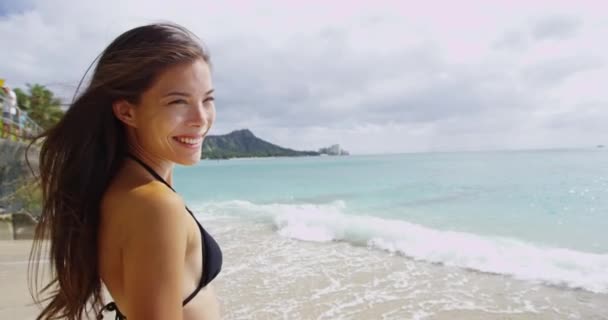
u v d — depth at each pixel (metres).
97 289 1.13
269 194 24.03
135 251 0.86
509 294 6.27
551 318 5.38
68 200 1.03
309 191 25.05
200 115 1.05
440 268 7.72
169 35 1.03
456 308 5.77
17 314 4.79
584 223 11.79
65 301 1.15
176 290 0.87
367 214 14.79
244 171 52.69
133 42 1.02
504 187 21.92
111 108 1.03
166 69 0.99
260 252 9.30
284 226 12.25
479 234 10.57
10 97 14.44
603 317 5.38
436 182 26.69
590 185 21.03
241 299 6.23
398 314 5.60
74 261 1.04
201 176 43.00
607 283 6.58
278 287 6.79
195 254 1.07
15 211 9.91
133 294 0.84
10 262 7.18
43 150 1.12
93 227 1.02
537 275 7.09
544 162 46.41
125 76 0.98
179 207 0.93
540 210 14.37
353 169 47.66
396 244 9.59
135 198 0.90
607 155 70.44
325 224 12.20
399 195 20.69
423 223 12.52
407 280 7.07
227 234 11.55
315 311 5.74
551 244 9.30
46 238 1.19
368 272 7.58
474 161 56.66
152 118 1.01
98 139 1.04
